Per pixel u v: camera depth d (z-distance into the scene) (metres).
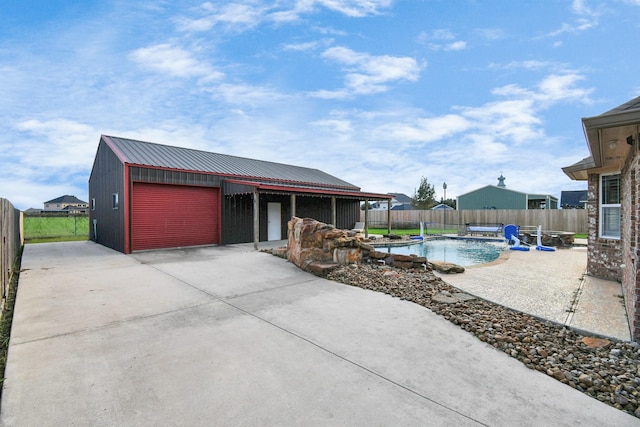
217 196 12.52
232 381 2.75
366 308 4.71
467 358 3.21
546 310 4.51
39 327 3.89
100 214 13.70
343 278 6.43
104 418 2.27
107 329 3.86
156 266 7.82
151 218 10.81
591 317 4.22
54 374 2.82
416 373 2.91
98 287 5.82
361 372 2.92
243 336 3.70
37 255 9.91
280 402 2.47
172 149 14.41
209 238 12.29
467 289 5.64
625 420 2.32
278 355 3.24
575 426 2.25
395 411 2.38
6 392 2.54
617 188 6.27
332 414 2.34
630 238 4.12
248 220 13.59
